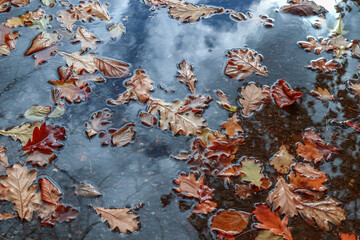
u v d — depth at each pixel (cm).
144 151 177
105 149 178
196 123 189
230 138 183
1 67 215
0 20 245
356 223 152
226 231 148
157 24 253
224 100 201
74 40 235
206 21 257
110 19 254
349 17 261
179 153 176
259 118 193
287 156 175
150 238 147
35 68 216
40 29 241
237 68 220
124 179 166
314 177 167
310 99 203
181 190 162
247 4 272
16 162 169
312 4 269
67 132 184
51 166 169
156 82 211
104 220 151
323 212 155
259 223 151
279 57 228
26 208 154
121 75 214
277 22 256
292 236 148
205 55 230
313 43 238
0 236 145
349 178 167
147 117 192
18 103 196
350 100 203
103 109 195
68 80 208
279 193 160
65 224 150
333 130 188
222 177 166
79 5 260
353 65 224
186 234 148
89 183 164
